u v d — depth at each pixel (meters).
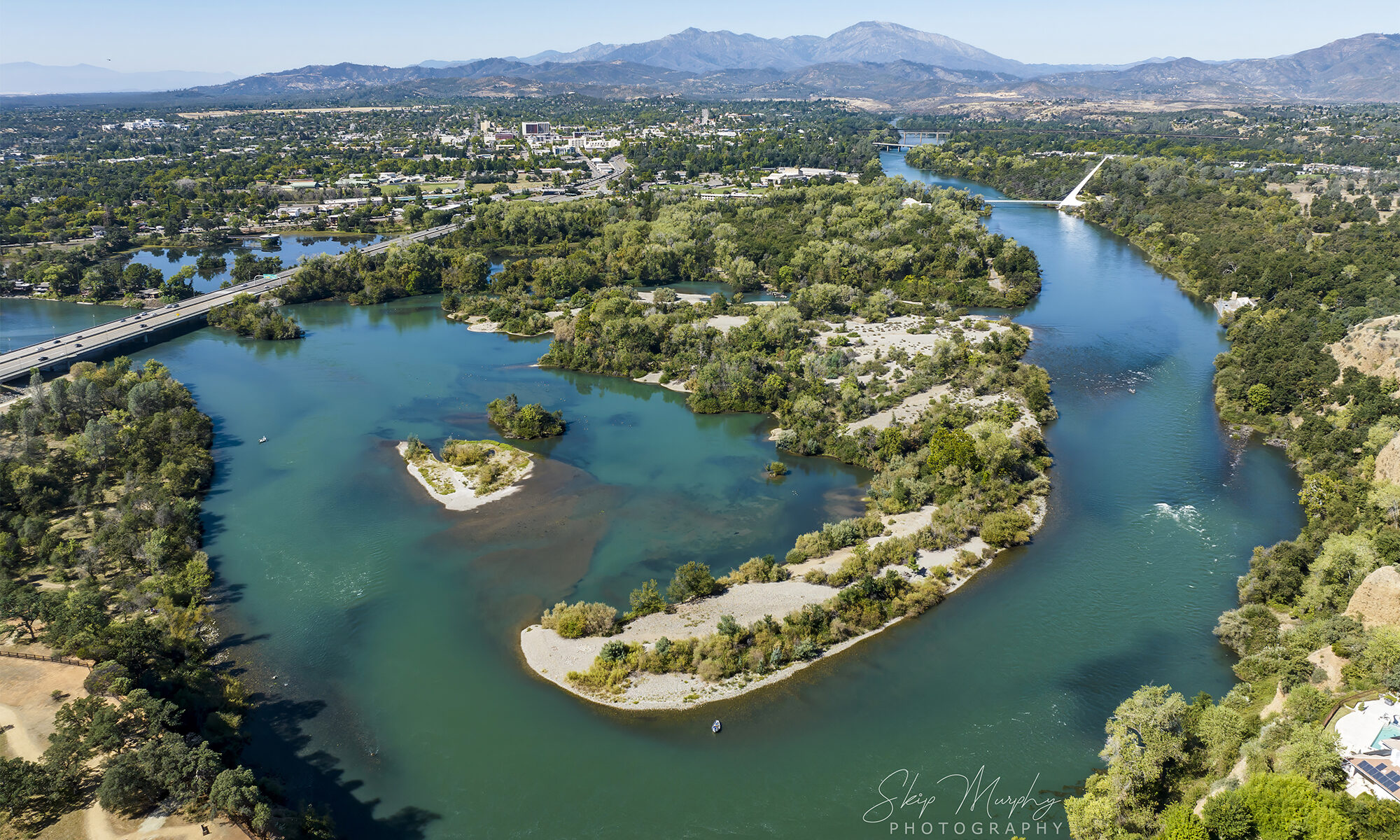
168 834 83.56
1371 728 84.12
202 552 143.50
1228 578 134.88
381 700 110.31
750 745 101.94
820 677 113.12
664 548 146.25
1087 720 104.94
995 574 136.75
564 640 120.00
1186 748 93.38
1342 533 133.25
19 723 97.31
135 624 110.62
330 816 89.56
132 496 153.00
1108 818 83.00
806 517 157.00
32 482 157.00
